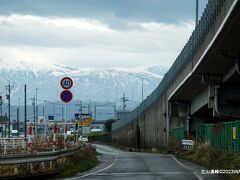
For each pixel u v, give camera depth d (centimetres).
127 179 2862
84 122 8925
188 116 8112
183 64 6412
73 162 3634
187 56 6091
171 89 7669
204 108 7144
